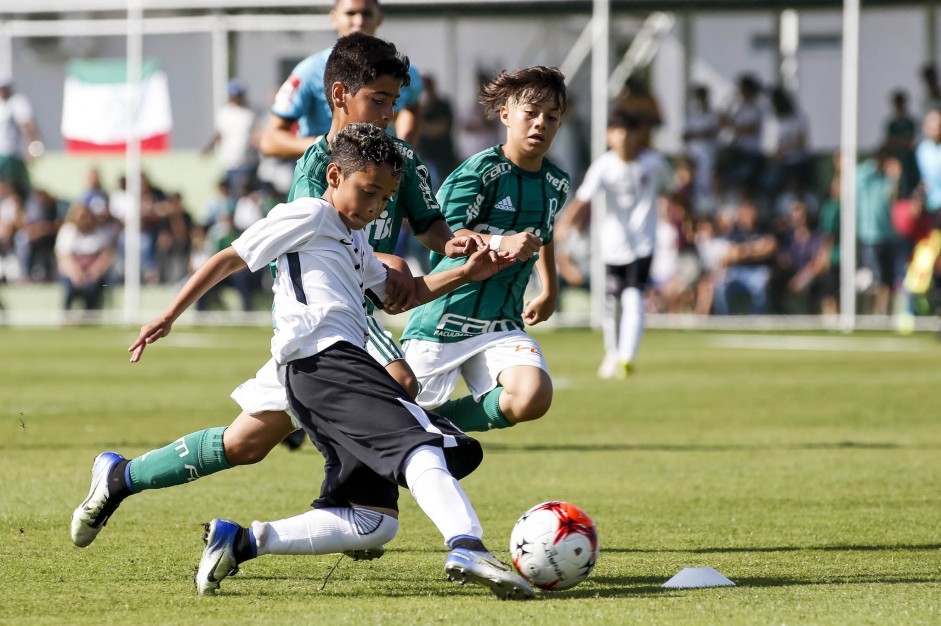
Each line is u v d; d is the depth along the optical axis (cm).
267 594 1555
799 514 2189
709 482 2541
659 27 7319
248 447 1631
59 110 7475
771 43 7319
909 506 2270
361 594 1559
